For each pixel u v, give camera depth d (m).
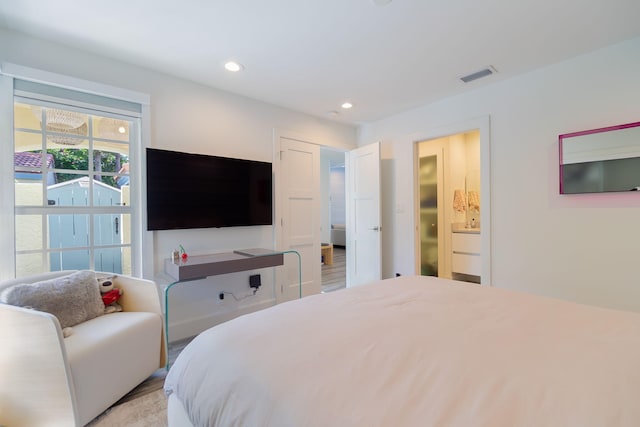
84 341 1.54
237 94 3.00
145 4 1.70
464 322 1.12
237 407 0.79
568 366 0.79
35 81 2.03
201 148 2.76
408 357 0.86
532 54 2.27
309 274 3.67
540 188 2.53
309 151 3.67
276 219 3.31
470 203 4.68
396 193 3.70
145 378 1.86
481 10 1.76
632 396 0.67
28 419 1.43
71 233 2.21
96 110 2.27
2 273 1.93
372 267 3.73
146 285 2.06
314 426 0.65
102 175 2.33
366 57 2.30
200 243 2.76
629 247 2.13
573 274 2.37
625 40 2.10
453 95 3.06
